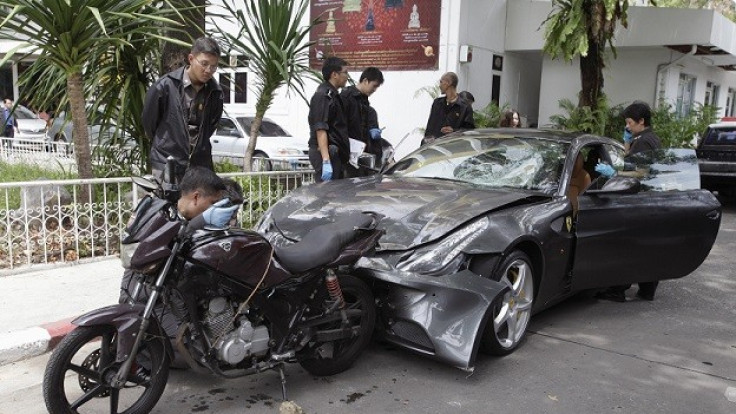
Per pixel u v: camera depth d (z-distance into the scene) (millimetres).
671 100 16094
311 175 7586
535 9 14500
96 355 3211
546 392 3791
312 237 3672
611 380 4004
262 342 3369
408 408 3525
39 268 5605
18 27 5645
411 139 14008
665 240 5383
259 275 3244
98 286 5215
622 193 4848
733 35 15648
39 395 3602
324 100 6305
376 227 3930
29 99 7031
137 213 3041
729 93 23469
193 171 3404
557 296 4828
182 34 7184
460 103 8023
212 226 3137
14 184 5332
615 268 5137
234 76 14750
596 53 12523
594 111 12641
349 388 3760
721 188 11523
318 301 3645
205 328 3217
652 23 14031
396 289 3881
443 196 4555
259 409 3449
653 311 5504
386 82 14164
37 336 4148
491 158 5336
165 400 3520
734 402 3756
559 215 4598
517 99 15945
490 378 3965
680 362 4344
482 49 14211
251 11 7801
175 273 3055
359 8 14203
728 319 5332
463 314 3707
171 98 4684
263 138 13586
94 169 7480
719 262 7445
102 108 7465
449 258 3896
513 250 4188
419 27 13617
